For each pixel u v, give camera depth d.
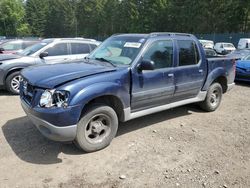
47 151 4.33
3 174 3.69
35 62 8.09
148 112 5.03
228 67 6.75
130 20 59.47
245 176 3.79
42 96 3.85
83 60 5.20
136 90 4.67
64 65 4.72
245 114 6.52
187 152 4.43
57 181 3.57
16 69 7.88
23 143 4.58
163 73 5.06
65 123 3.84
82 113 4.09
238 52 13.92
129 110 4.66
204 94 6.20
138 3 58.16
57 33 83.94
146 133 5.14
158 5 54.56
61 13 82.00
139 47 4.83
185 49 5.59
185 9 50.12
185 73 5.52
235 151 4.51
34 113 3.95
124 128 5.36
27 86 4.28
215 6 46.12
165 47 5.19
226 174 3.82
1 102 7.11
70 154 4.25
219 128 5.52
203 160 4.18
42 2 82.56
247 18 47.03
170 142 4.78
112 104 4.60
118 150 4.43
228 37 42.03
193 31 49.75
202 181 3.64
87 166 3.93
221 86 6.84
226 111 6.74
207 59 6.10
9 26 70.75
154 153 4.36
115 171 3.83
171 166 3.99
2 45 12.25
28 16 80.81
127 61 4.70
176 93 5.45
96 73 4.22
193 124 5.71
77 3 80.38
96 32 74.31
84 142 4.17
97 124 4.32
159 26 55.28
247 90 9.63
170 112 6.45
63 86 3.83
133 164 4.02
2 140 4.68
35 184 3.50
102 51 5.40
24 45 12.48
